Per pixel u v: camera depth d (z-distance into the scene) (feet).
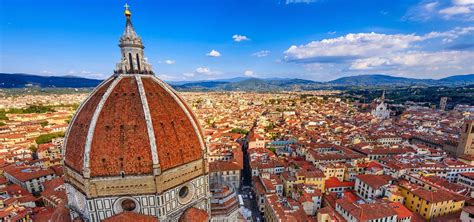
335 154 592.19
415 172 491.31
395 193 407.03
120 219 189.67
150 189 198.08
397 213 344.49
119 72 224.12
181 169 214.07
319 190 449.06
